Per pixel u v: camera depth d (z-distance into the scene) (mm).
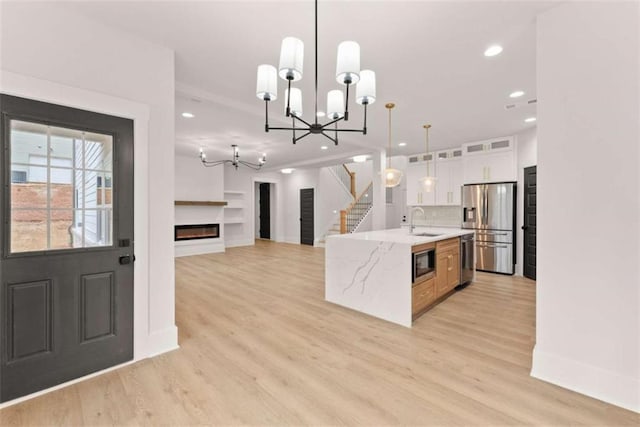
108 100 2160
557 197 1974
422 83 3143
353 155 6902
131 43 2283
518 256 5348
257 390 1942
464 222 5926
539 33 2027
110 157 2199
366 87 2230
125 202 2264
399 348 2537
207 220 8125
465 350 2498
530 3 1932
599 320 1830
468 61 2693
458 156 6230
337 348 2537
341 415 1708
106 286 2176
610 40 1769
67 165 2021
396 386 1986
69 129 2027
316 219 9672
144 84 2350
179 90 3213
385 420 1667
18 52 1819
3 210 1795
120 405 1789
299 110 2574
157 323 2432
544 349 2049
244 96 3561
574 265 1915
